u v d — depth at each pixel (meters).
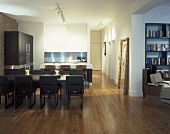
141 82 7.12
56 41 11.15
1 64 8.17
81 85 5.55
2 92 5.60
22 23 10.74
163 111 5.38
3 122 4.51
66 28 11.12
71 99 6.73
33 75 6.57
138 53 7.04
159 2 5.34
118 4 6.91
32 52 10.52
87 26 11.00
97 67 16.30
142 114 5.11
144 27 7.36
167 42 7.73
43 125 4.32
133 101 6.45
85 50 11.17
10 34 8.37
